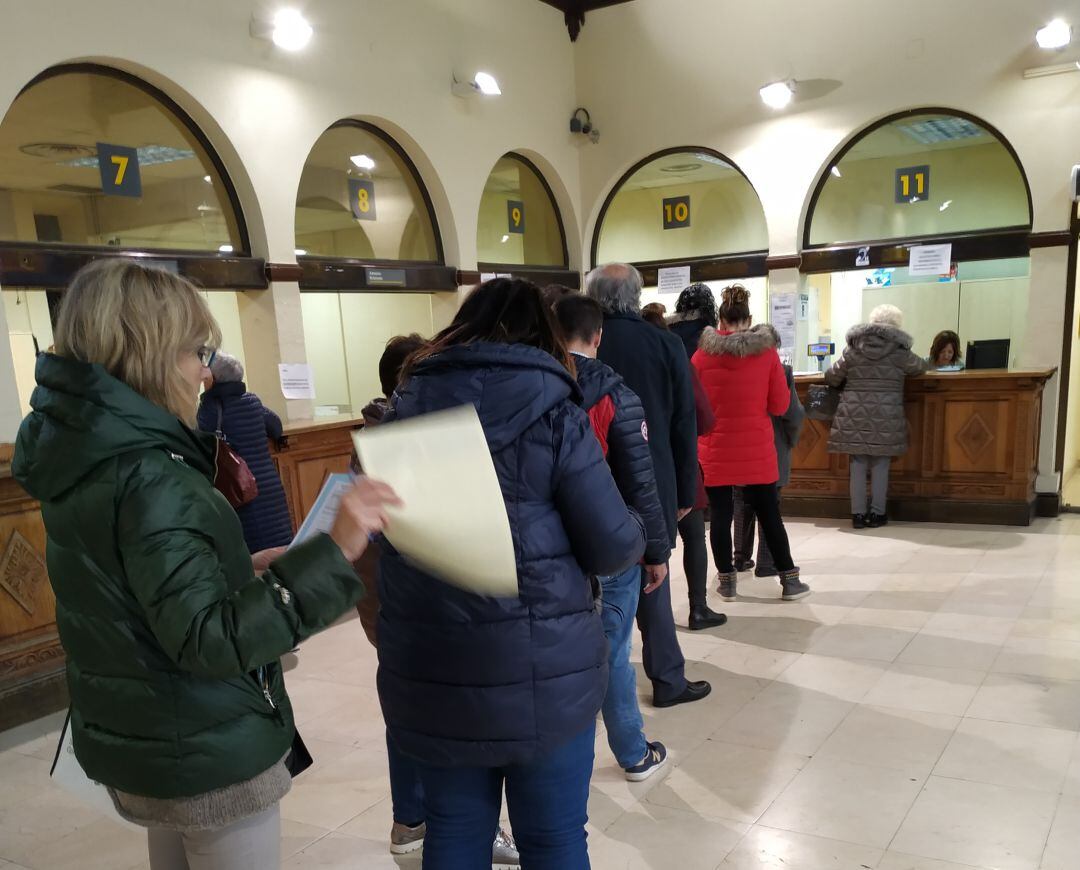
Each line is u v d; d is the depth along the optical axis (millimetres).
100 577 1027
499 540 1040
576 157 6641
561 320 2049
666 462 2557
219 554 1055
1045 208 5023
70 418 1010
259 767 1122
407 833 2035
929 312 6520
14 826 2312
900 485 5215
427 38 5281
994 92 5094
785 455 4043
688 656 3209
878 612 3578
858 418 4926
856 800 2168
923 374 4980
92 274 1069
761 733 2564
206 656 960
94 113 3807
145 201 4051
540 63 6223
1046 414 5078
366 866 2014
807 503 5492
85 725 1128
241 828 1146
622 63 6328
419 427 1044
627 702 2244
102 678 1076
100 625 1045
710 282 7355
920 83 5293
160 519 987
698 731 2600
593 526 1260
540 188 6621
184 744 1064
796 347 5973
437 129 5402
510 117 5977
